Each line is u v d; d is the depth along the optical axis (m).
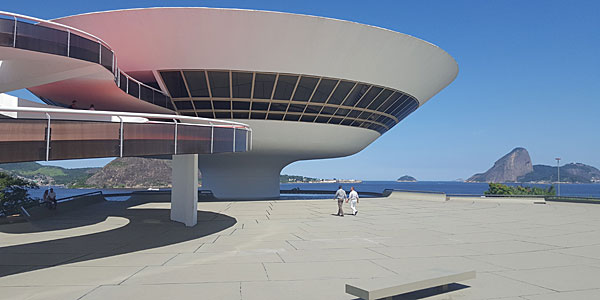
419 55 25.41
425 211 22.44
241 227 15.56
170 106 23.52
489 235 13.51
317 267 8.77
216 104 23.75
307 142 27.72
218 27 20.81
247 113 24.50
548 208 25.42
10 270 8.55
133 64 21.72
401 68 25.39
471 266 8.86
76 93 19.16
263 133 26.06
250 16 20.66
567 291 6.90
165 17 20.27
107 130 9.10
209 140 11.93
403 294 6.79
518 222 17.36
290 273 8.23
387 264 9.06
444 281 6.68
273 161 32.62
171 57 21.50
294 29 21.44
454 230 14.75
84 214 20.62
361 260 9.50
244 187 33.06
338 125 27.19
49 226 16.12
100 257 9.95
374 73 24.62
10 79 13.05
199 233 14.06
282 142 27.30
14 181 29.09
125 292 6.86
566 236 13.32
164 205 25.97
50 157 8.06
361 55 23.44
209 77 22.53
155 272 8.34
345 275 8.05
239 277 7.90
